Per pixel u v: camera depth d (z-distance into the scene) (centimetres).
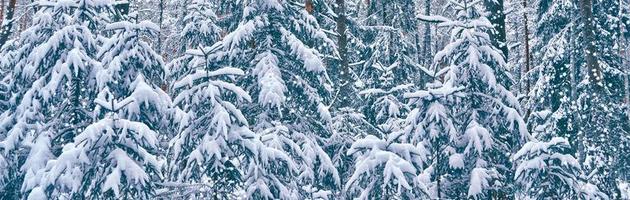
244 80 1285
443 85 1095
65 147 929
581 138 1459
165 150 1154
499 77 1155
